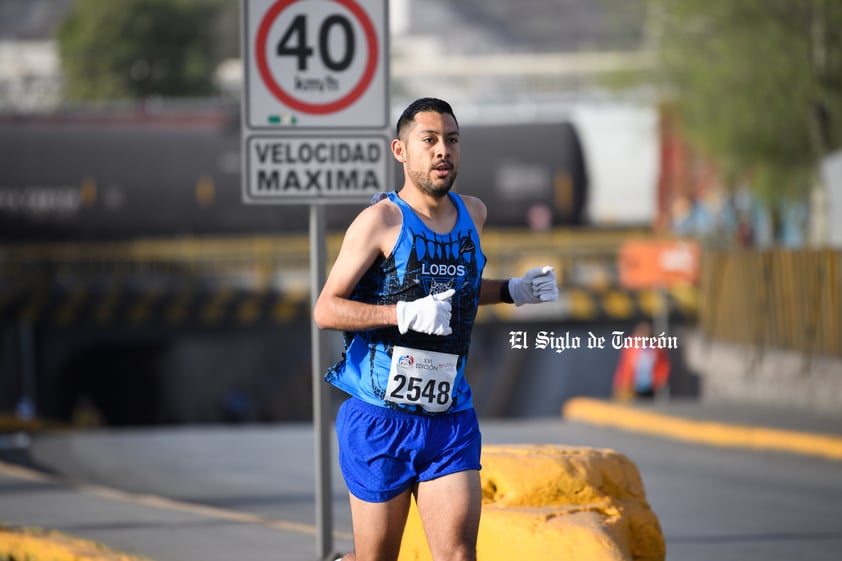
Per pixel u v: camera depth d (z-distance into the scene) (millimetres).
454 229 16656
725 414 67750
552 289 17844
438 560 16406
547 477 21766
